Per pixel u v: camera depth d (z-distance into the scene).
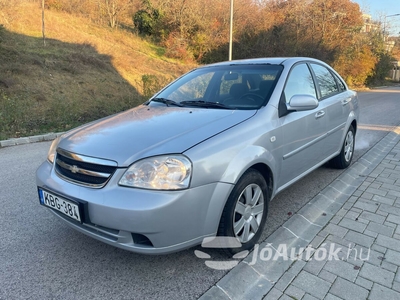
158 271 2.42
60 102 9.67
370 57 30.48
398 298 2.07
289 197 3.71
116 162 2.14
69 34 17.19
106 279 2.34
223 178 2.25
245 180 2.43
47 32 16.23
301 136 3.21
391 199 3.55
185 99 3.39
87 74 12.62
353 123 4.74
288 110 3.01
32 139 7.07
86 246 2.77
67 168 2.37
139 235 2.11
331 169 4.61
